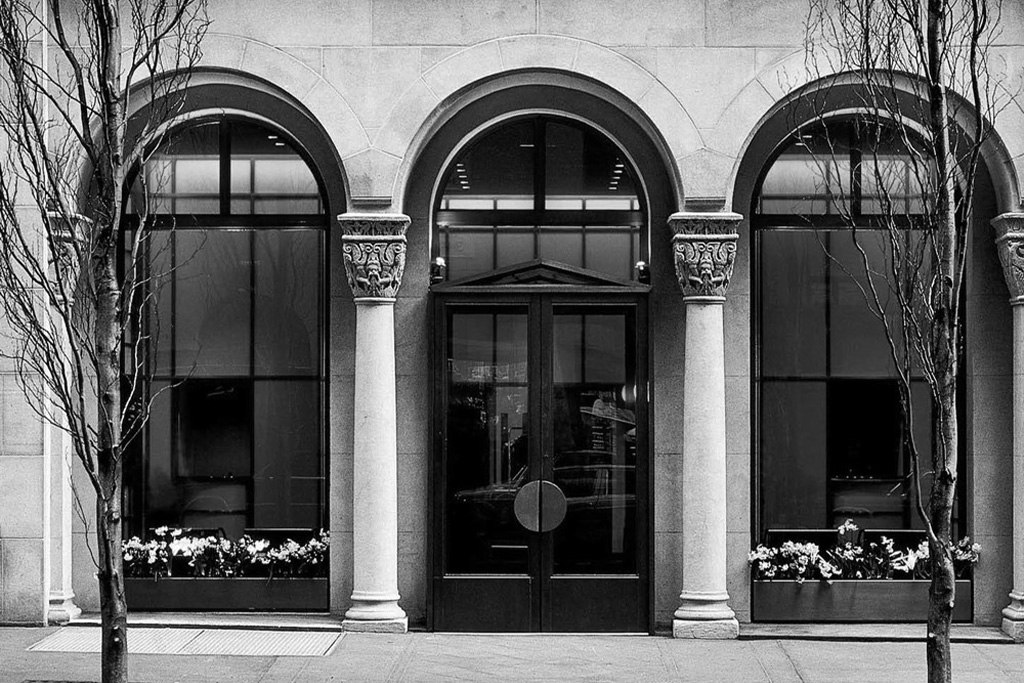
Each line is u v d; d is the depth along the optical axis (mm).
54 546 12164
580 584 12070
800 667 10758
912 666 10805
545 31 11992
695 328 11914
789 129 12516
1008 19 11719
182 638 11570
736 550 12391
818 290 12625
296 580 12391
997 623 12266
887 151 12547
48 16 11812
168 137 12602
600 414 12203
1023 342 11875
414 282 12539
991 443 12352
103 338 8477
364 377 11961
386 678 10281
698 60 11961
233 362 12633
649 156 12477
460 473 12227
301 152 12695
